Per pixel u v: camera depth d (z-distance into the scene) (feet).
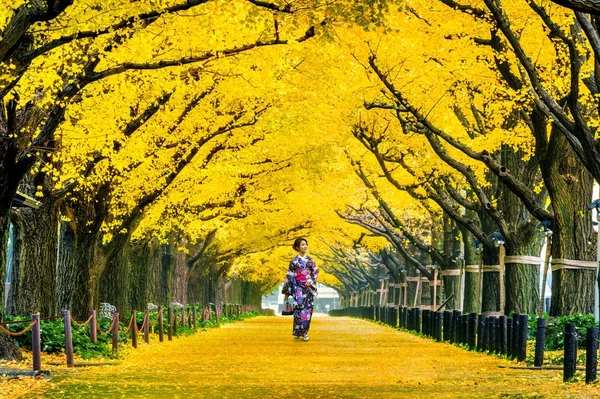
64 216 74.84
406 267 170.71
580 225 71.56
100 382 42.14
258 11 44.45
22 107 50.80
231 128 81.10
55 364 51.83
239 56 60.39
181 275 152.56
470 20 62.75
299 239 82.07
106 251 78.89
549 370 51.39
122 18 43.55
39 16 37.45
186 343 82.07
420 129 80.28
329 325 145.79
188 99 73.67
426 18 64.75
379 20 43.39
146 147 71.56
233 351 69.15
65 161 60.59
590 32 46.70
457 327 79.71
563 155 71.36
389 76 73.10
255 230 166.71
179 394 37.24
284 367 52.95
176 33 51.75
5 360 51.49
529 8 58.75
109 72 49.78
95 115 58.65
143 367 52.21
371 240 179.11
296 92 79.41
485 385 41.88
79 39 46.83
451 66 67.21
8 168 48.98
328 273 328.29
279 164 107.55
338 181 139.85
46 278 67.56
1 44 37.63
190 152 80.02
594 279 71.41
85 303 76.02
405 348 75.05
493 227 95.66
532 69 52.70
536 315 81.82
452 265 123.54
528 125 71.05
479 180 86.33
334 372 49.44
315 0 44.11
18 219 67.00
